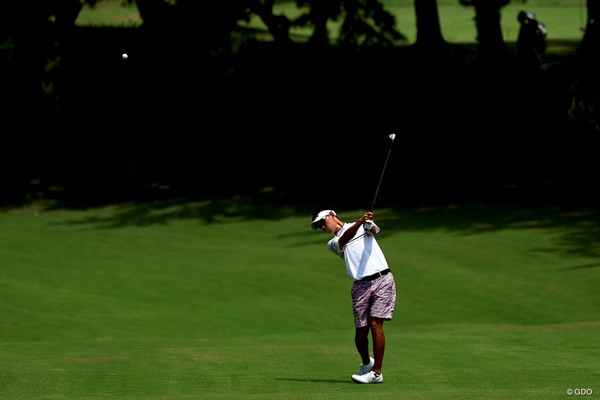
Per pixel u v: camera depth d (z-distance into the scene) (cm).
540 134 10600
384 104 11381
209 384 3547
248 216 10338
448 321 6162
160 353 4400
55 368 3959
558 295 6575
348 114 11550
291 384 3519
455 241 8344
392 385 3438
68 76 12125
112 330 5912
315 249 8481
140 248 8662
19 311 6328
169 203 11188
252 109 12006
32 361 4184
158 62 12025
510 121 10706
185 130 12150
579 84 10650
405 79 11338
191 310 6481
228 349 4553
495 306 6431
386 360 4062
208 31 12131
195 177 12238
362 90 11481
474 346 4472
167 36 12056
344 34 15950
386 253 8012
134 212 10794
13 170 12325
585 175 10431
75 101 12169
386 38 15838
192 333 5900
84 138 12244
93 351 4862
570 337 4719
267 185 11825
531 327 5306
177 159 12281
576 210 9356
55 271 7588
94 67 12050
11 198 11594
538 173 10825
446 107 10981
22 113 12181
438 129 11069
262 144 12162
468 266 7506
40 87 12188
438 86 11075
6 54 12081
